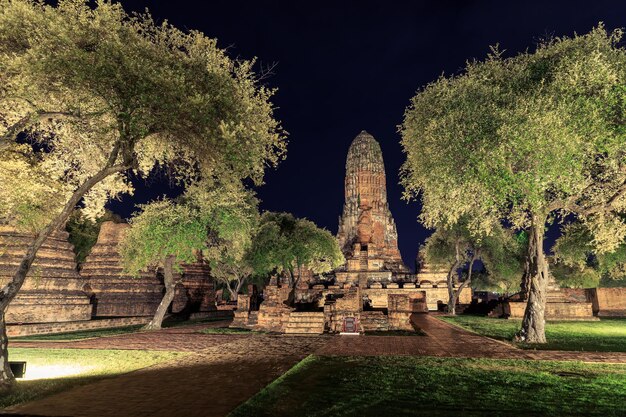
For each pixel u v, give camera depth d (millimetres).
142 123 13711
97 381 12539
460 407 9266
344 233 88125
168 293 30250
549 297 41750
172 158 17516
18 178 15477
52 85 13805
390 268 81500
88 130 15688
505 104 20156
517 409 9117
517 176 17922
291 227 48500
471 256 52281
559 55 20781
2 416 9164
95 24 13219
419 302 51500
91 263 38906
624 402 9656
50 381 12406
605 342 20609
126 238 31156
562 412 8922
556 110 17609
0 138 13906
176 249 28375
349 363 14734
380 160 91000
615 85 18188
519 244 54844
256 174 16531
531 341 20453
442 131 20125
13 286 12805
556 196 21078
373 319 27438
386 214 89250
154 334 25859
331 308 27359
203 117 13922
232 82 15258
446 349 18391
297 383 11602
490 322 33156
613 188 21281
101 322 30547
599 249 22125
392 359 15570
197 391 11141
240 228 30516
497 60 22672
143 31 14711
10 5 12672
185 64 14891
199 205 29531
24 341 22391
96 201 18469
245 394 10781
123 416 9055
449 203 20875
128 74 13227
